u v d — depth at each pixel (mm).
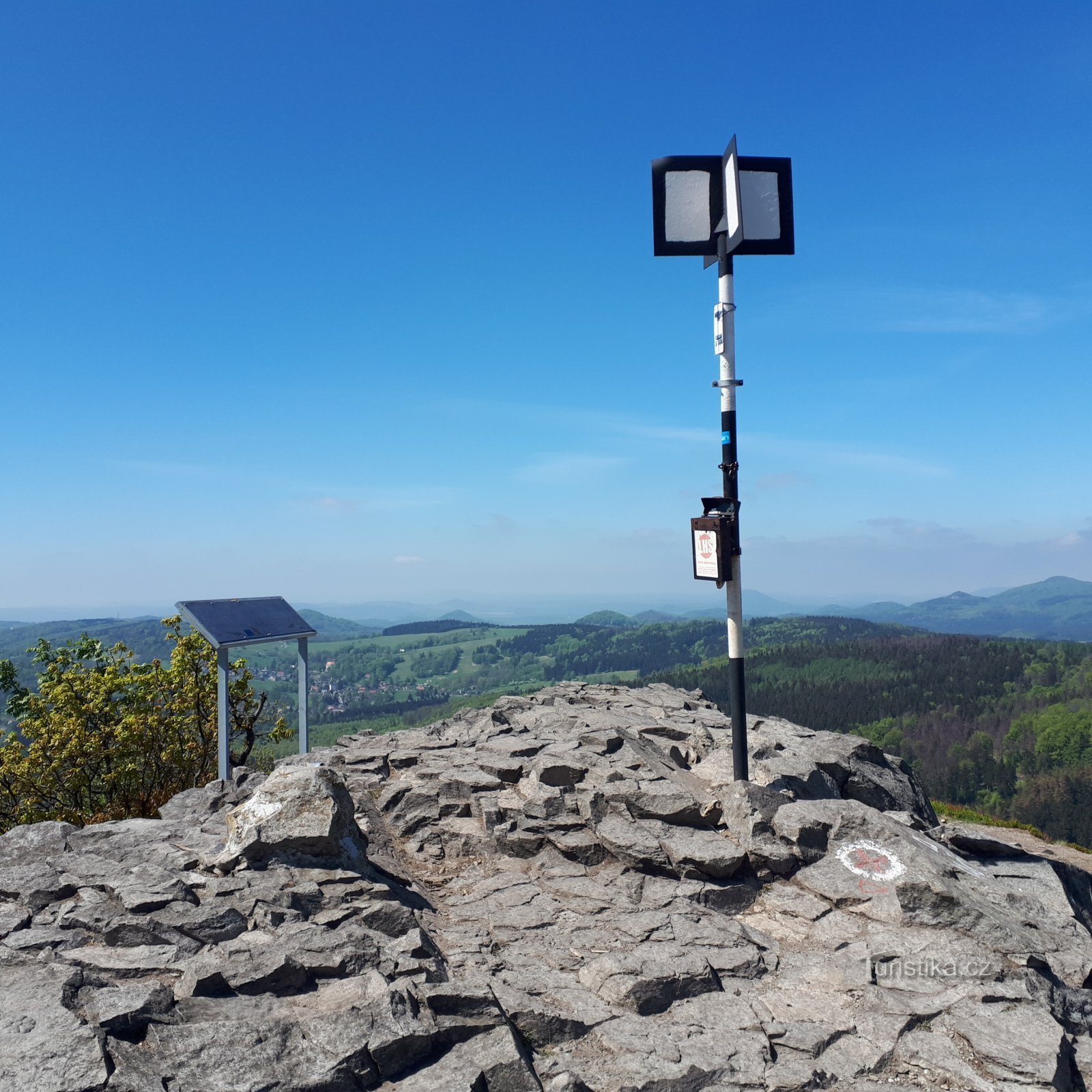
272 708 28469
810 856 9094
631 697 17766
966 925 7645
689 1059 5891
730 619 10320
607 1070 5785
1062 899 9203
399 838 10188
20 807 26984
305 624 15688
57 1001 5379
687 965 7008
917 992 6879
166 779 26922
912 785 13594
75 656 30344
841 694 182625
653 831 9594
